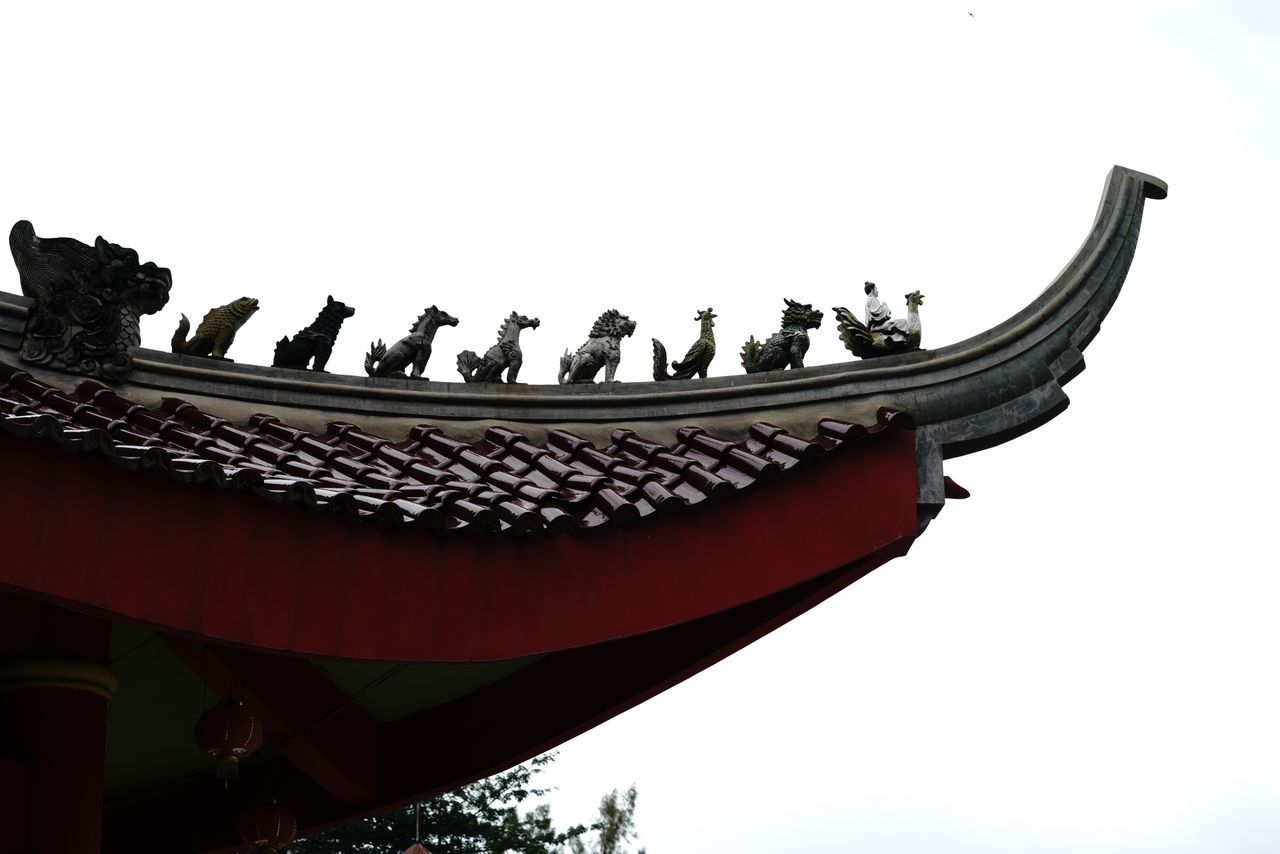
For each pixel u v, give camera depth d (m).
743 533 9.77
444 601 8.72
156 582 7.87
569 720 11.44
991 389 10.75
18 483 7.58
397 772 12.23
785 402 10.79
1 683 9.45
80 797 9.38
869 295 11.21
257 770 12.93
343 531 8.55
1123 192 11.45
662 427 10.83
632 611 9.26
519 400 10.85
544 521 9.02
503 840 34.44
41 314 9.79
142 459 7.85
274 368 10.58
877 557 10.34
